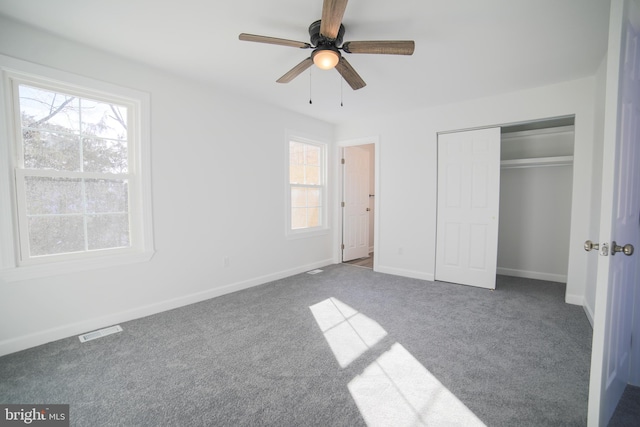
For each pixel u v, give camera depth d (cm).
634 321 166
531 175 397
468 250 364
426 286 361
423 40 217
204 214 310
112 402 155
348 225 509
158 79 270
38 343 213
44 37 209
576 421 141
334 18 159
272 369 186
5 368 185
